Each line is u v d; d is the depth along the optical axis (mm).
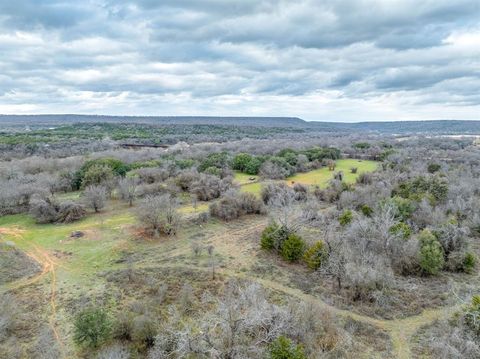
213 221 49875
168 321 27750
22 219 49938
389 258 36500
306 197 60344
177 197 57000
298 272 36406
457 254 37062
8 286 32406
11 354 24516
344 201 54000
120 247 40312
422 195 53281
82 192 57812
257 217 52594
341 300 31438
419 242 37188
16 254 37750
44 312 29312
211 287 33469
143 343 25781
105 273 35031
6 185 55844
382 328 28188
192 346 22734
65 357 24719
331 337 26203
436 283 34562
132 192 56219
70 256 38250
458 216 49906
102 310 27875
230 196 53812
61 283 33219
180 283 33719
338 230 43969
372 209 49625
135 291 32438
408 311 30219
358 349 25719
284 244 38875
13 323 27562
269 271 36438
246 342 23703
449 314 28922
